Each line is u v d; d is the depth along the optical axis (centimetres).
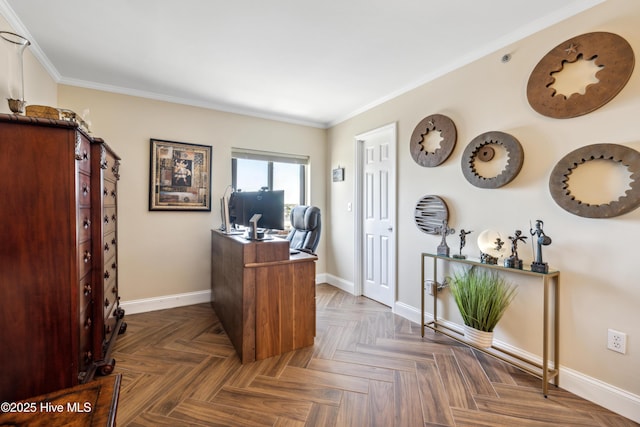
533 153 197
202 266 344
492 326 209
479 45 222
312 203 425
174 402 168
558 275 183
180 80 281
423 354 224
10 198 133
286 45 221
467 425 152
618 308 162
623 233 161
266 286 218
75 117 181
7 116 129
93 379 182
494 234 210
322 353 226
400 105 304
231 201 332
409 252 294
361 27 198
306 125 418
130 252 306
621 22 160
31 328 137
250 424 152
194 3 174
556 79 184
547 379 175
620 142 160
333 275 423
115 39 212
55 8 177
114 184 247
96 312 185
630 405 156
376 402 169
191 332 262
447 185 256
